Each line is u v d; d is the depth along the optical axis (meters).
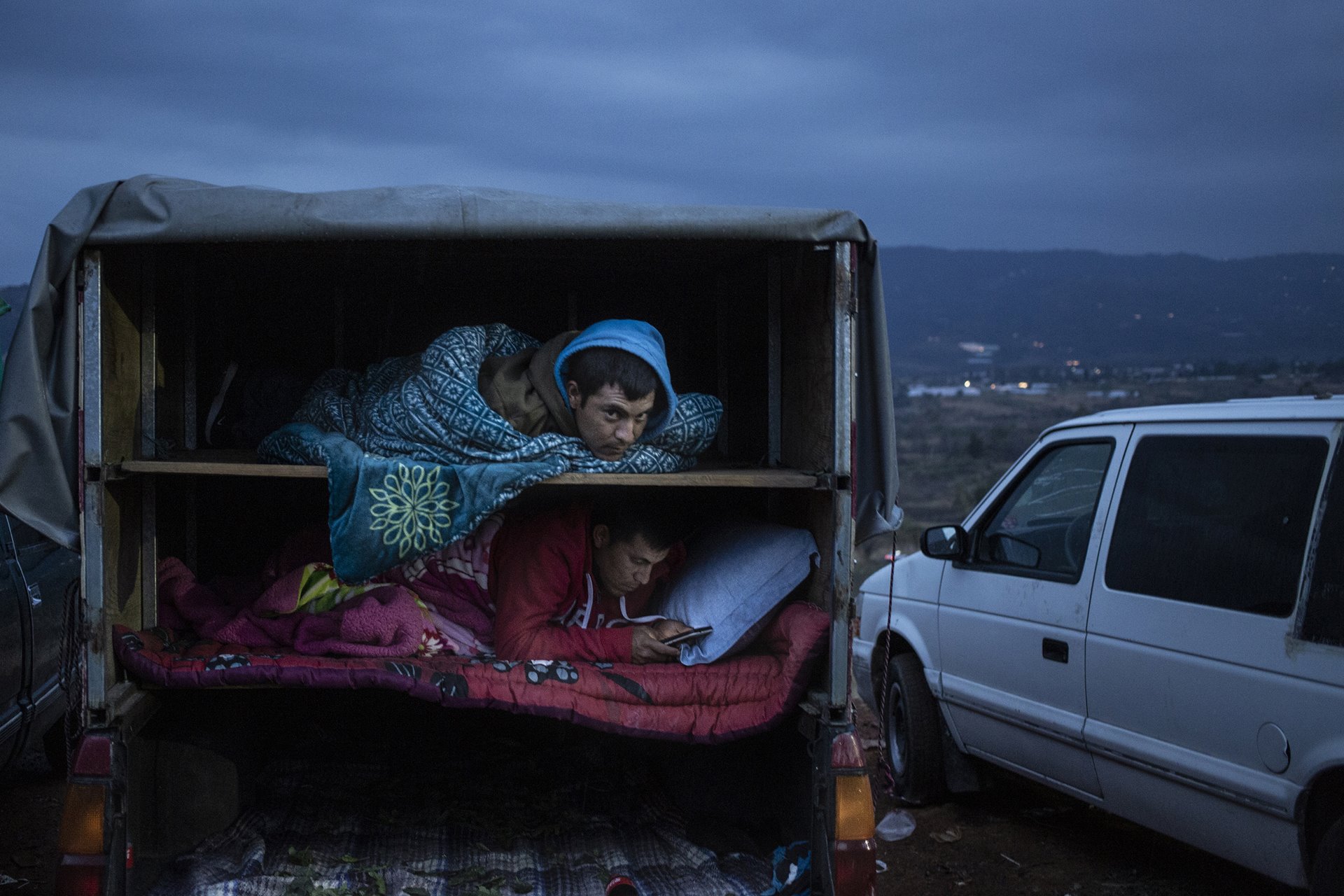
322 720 4.26
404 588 3.29
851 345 2.89
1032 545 4.63
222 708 3.43
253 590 3.62
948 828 4.98
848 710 2.89
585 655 3.19
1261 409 3.69
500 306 4.36
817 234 2.86
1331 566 3.21
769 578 3.24
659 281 4.23
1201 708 3.55
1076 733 4.13
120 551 2.97
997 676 4.64
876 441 3.21
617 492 3.89
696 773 3.67
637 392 3.04
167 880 3.18
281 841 3.46
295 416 3.72
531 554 3.28
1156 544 3.90
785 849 3.24
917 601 5.27
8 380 2.65
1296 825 3.24
